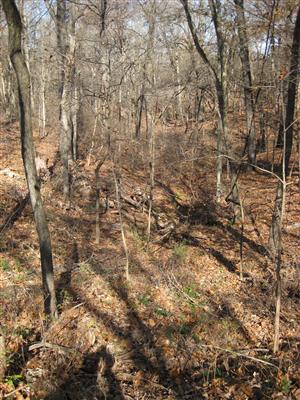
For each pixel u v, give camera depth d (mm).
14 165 14805
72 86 11086
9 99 22453
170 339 6812
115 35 10102
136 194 13516
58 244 9758
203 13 12461
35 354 6277
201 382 6078
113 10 10094
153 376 6113
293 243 10523
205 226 12273
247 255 10242
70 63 10547
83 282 8125
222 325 7340
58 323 6820
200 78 13508
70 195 12312
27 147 6352
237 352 6570
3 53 19859
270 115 10516
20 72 6117
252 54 15711
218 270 9508
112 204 12508
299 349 6684
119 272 8711
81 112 14500
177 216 12727
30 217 10688
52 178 13398
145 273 8867
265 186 14984
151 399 5695
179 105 21641
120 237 10719
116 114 10664
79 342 6570
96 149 14641
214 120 17500
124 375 6082
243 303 8133
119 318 7262
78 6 10812
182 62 18062
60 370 6035
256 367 6340
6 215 10422
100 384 5832
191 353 6555
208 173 16219
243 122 19594
